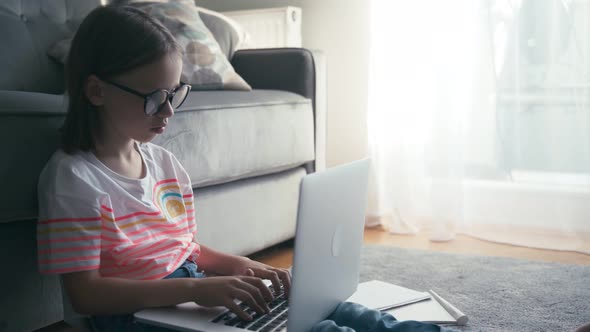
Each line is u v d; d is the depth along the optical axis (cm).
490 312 142
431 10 230
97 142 104
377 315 97
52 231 95
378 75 244
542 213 223
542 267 180
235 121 170
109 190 101
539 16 218
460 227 231
